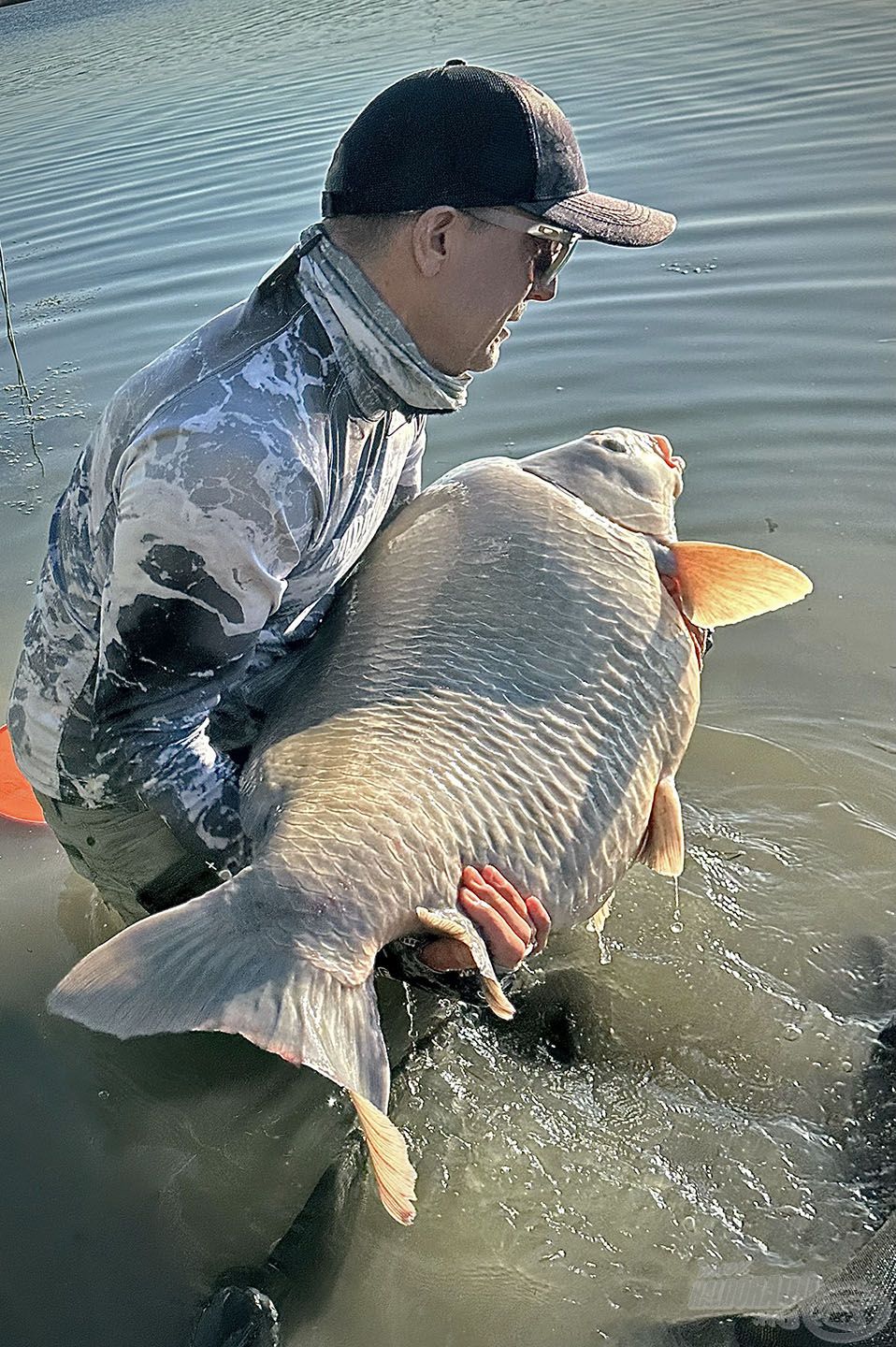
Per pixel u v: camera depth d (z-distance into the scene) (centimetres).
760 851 129
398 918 81
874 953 116
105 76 501
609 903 114
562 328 228
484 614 95
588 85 370
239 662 90
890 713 146
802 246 245
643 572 102
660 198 275
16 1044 113
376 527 99
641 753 98
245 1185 99
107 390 229
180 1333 87
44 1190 99
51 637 100
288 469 85
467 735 90
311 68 454
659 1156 100
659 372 208
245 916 77
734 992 113
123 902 113
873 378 200
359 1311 89
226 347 86
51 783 105
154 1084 108
